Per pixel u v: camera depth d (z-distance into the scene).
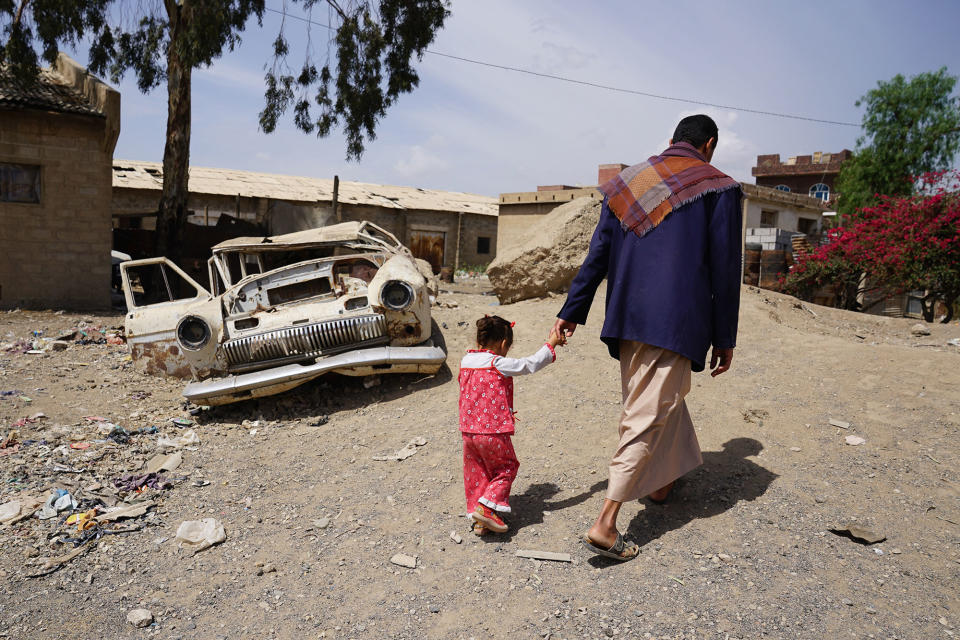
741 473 3.72
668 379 2.89
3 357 7.91
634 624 2.56
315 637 2.68
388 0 15.70
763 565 2.89
